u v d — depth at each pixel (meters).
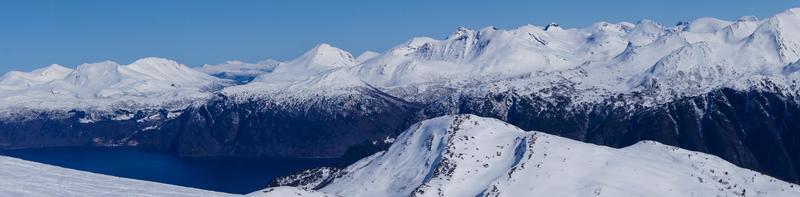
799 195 183.75
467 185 186.75
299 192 165.38
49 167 183.00
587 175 178.25
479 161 197.00
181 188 173.75
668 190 175.50
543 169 179.38
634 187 174.75
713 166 198.00
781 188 187.00
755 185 189.38
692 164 197.62
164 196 162.50
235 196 167.38
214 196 166.62
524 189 172.12
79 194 155.88
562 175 177.25
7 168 174.00
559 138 199.88
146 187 170.75
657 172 184.25
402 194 195.00
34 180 164.12
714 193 177.38
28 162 185.62
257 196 159.62
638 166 186.12
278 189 163.38
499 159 198.50
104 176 179.75
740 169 199.75
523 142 199.75
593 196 167.25
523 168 180.50
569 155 187.00
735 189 184.38
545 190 171.25
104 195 157.38
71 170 182.62
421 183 196.00
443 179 188.62
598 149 193.62
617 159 187.88
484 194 173.88
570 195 168.88
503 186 174.12
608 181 174.88
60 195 153.38
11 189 153.50
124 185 170.00
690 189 177.62
